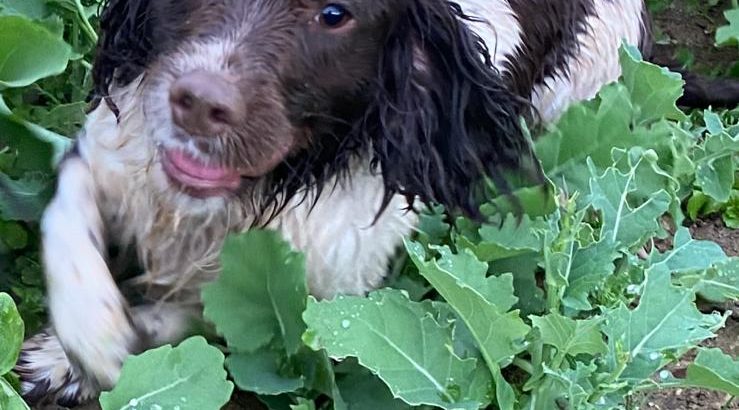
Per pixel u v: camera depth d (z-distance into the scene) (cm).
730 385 70
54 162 83
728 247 97
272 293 71
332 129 74
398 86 75
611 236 79
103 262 71
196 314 79
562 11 96
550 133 88
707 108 106
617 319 71
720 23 127
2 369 63
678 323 71
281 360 72
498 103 80
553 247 77
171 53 68
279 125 69
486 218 82
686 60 120
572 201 78
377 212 78
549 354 72
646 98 93
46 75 81
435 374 67
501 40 88
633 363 71
